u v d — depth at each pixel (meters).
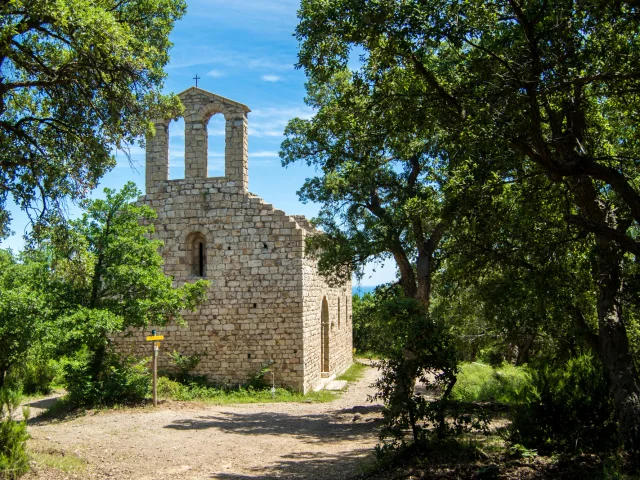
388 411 10.55
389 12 8.91
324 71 10.28
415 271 20.84
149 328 23.95
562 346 16.56
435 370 10.61
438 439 10.48
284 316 23.20
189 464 11.67
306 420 17.69
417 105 10.44
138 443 13.61
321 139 15.65
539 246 12.45
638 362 13.01
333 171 17.95
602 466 8.64
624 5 9.49
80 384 18.59
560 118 10.87
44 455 11.16
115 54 10.90
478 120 9.29
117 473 10.75
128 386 19.44
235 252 23.64
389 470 9.76
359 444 13.81
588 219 9.84
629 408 9.54
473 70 9.97
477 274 13.95
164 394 20.94
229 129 24.08
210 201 23.91
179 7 13.01
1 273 19.69
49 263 18.42
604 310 10.92
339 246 19.48
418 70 10.12
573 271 12.99
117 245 18.98
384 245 18.69
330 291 29.72
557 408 10.09
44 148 12.82
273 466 11.37
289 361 23.11
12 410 10.88
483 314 16.78
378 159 14.64
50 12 9.57
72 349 17.64
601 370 10.71
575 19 9.52
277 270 23.36
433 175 16.41
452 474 8.88
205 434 15.04
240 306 23.48
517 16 8.96
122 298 19.56
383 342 11.03
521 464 9.15
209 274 23.75
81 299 18.77
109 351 20.56
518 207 12.42
